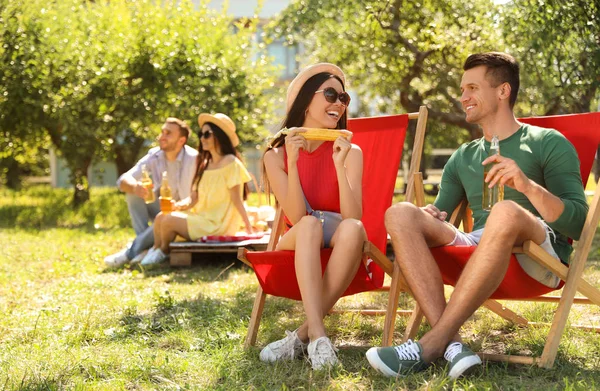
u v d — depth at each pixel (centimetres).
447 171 345
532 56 763
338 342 348
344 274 299
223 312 413
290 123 344
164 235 645
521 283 295
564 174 304
